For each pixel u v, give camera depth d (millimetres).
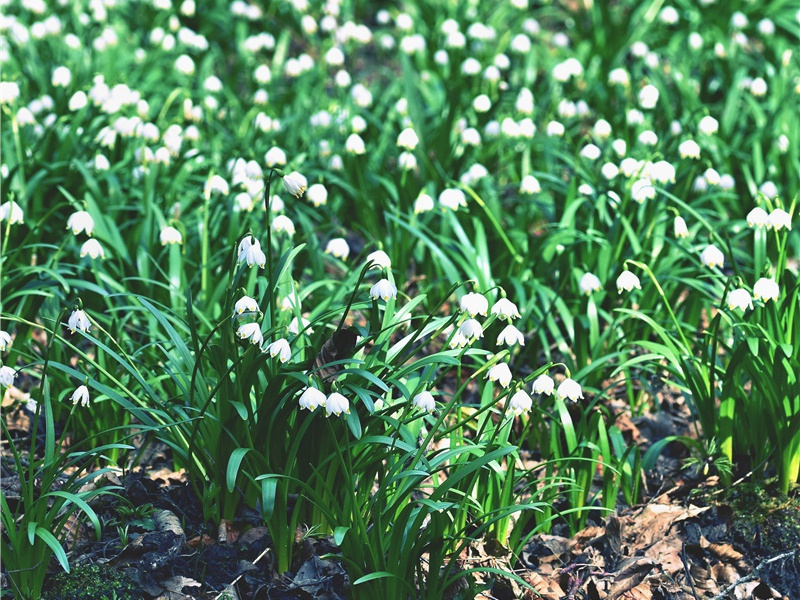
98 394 2256
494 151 2904
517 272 2561
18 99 2865
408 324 2447
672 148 2789
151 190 2559
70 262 2541
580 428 2232
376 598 2035
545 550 2189
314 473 2045
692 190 2756
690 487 2277
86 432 2281
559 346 2418
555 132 2762
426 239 2484
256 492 2146
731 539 2205
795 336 2215
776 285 2170
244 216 2555
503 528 2146
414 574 2061
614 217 2615
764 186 2621
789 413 2219
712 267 2342
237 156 2525
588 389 2305
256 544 2119
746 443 2277
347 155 2828
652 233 2539
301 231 2686
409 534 2014
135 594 2055
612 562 2172
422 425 2156
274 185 2461
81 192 2607
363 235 2807
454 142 2893
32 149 2701
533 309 2498
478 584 2074
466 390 2453
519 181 2895
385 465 2137
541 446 2305
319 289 2525
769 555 2182
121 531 2105
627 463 2271
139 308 2297
